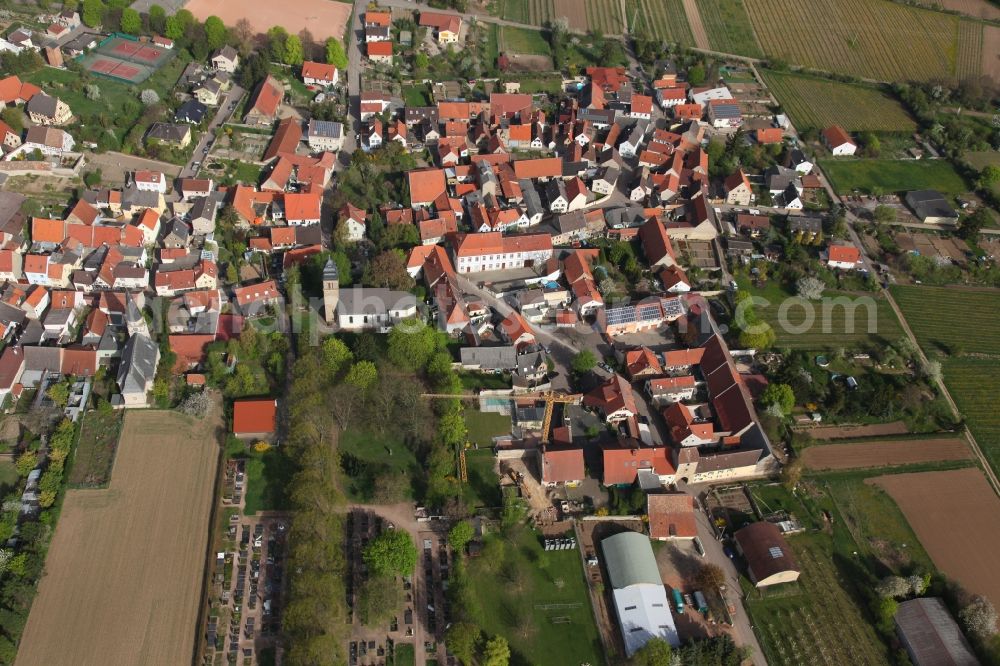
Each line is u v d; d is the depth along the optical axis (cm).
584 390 18688
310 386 17012
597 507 16400
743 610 15100
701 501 16888
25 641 13325
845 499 17138
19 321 18325
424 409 17238
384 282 19525
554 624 14488
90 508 15212
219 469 16075
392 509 15900
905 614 15025
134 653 13388
